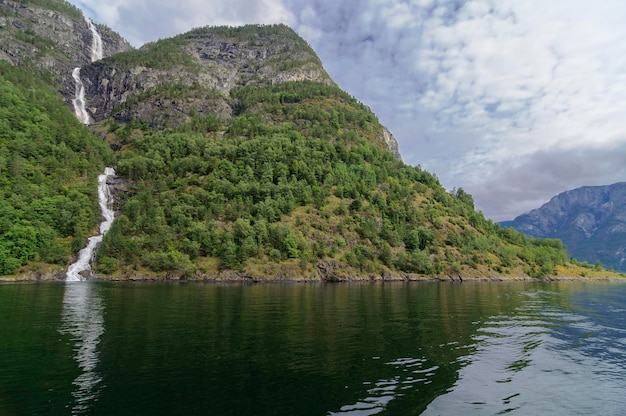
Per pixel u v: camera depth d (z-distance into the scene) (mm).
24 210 116562
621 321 53406
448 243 171250
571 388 25156
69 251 117125
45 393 21016
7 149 139625
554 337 41188
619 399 23375
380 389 22938
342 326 42125
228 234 128875
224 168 178000
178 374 24516
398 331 40375
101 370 25078
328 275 127250
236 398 20781
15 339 32969
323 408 19781
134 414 18547
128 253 118125
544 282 155250
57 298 61781
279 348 31562
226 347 31453
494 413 20547
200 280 114125
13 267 103875
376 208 174500
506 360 31078
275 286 100438
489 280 152000
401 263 143625
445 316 52250
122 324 40531
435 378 25484
